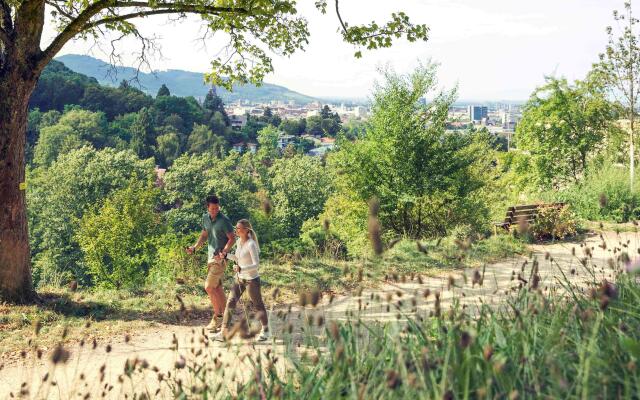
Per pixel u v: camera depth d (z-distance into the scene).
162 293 9.82
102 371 3.55
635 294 3.82
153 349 6.99
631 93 21.50
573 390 2.77
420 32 10.75
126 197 41.88
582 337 3.39
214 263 7.56
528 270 10.16
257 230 58.66
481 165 18.55
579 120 29.67
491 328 3.56
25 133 9.23
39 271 48.97
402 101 16.91
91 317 8.52
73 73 145.62
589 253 4.50
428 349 3.21
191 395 3.67
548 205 15.80
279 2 10.54
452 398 2.41
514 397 2.37
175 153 117.88
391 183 16.92
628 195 18.33
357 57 10.80
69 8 10.77
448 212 17.28
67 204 50.84
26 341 7.38
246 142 166.25
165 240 34.50
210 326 7.71
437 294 3.60
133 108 134.00
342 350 3.15
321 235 23.59
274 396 3.35
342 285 9.77
